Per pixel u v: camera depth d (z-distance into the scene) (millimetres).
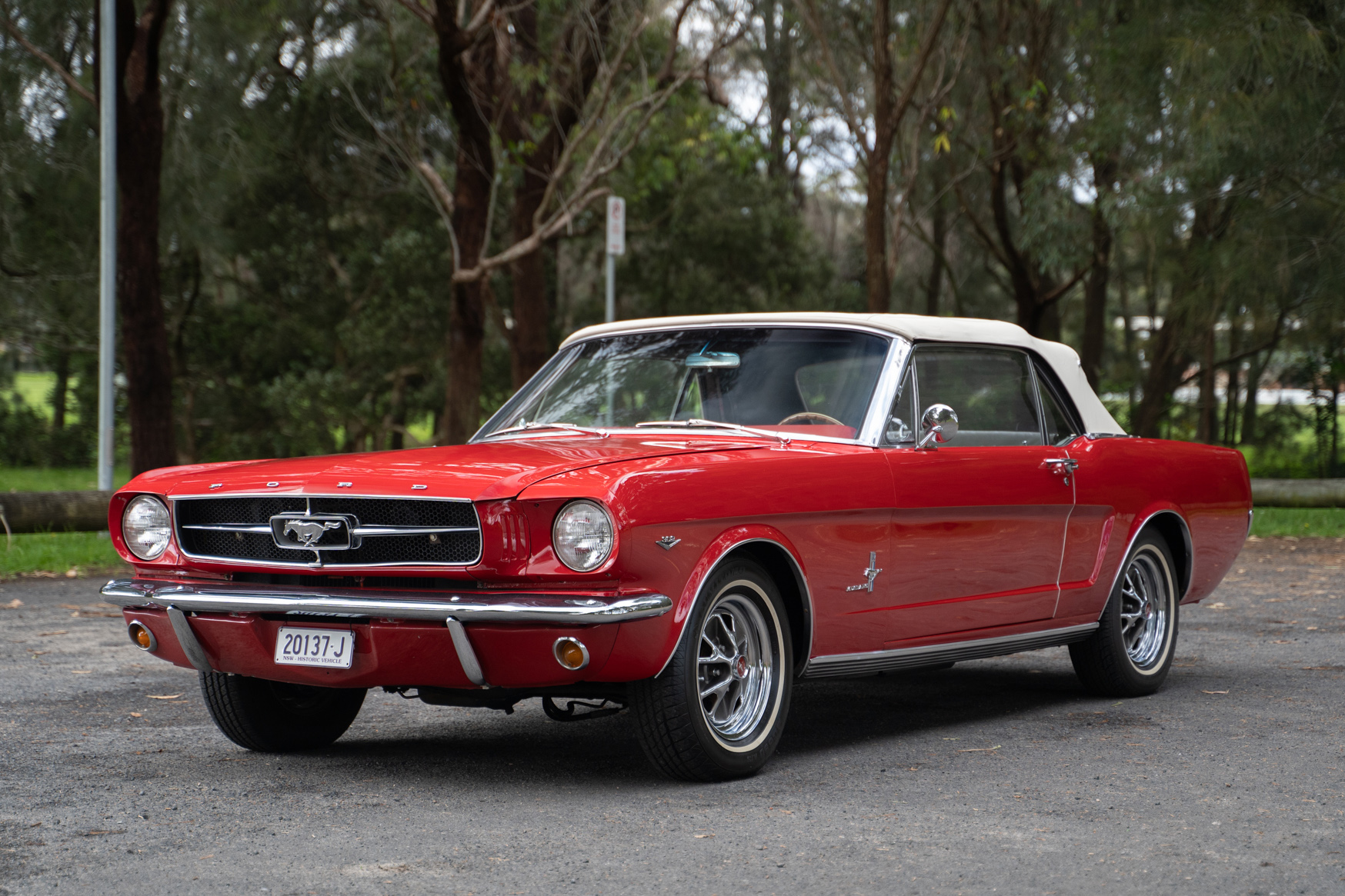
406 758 5082
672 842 3838
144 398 15625
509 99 18078
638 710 4418
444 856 3713
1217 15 15578
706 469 4426
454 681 4277
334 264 29672
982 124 25203
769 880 3484
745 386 5465
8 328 26844
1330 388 27000
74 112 22156
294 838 3908
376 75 26000
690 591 4332
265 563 4512
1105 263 24609
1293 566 12547
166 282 28688
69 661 7262
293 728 5180
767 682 4719
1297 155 16031
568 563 4121
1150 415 25656
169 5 15164
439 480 4277
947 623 5418
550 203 19953
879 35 17359
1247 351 28172
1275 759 4980
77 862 3668
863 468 4988
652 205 29062
